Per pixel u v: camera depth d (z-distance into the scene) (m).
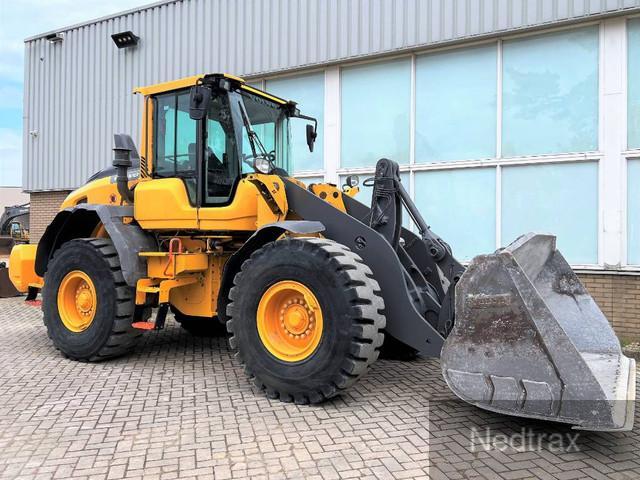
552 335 3.23
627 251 6.54
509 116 7.25
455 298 3.57
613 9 6.41
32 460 3.08
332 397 4.08
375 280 4.00
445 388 4.49
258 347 4.18
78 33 11.14
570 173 6.87
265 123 5.45
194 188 5.11
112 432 3.49
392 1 7.83
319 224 4.37
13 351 5.89
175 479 2.85
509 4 7.02
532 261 4.20
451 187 7.64
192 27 9.74
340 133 8.52
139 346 6.19
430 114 7.80
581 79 6.81
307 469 2.97
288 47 8.75
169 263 5.01
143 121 5.45
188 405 4.03
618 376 3.70
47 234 5.97
